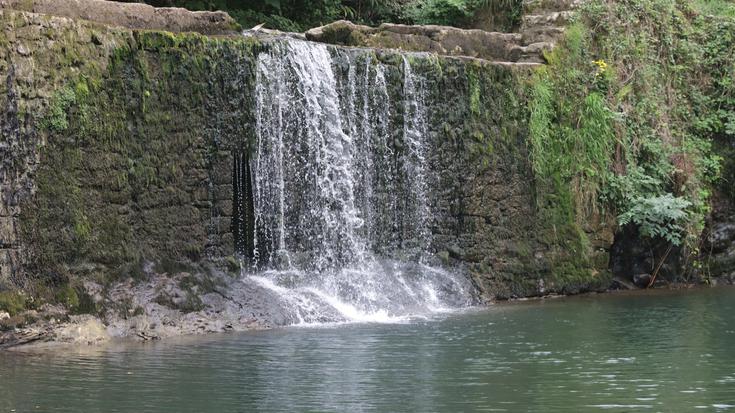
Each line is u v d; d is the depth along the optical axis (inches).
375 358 409.7
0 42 435.5
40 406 330.0
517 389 357.4
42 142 447.8
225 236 511.5
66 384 358.9
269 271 526.9
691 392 354.3
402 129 589.9
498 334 472.1
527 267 627.8
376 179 580.7
